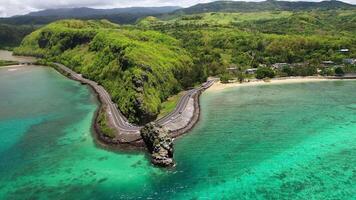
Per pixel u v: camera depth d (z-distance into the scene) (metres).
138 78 165.88
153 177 102.56
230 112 163.62
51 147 125.62
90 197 92.88
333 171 103.69
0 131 144.12
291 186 96.31
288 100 182.50
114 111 163.00
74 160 114.56
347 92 196.88
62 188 97.50
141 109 147.75
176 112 159.88
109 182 100.06
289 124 143.88
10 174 106.44
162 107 169.50
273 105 173.38
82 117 161.12
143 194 94.12
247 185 97.38
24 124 152.50
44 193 95.25
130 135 130.38
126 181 100.44
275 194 92.75
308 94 194.75
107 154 118.38
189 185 98.00
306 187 95.69
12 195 94.69
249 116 156.12
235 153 117.00
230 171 105.06
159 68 194.00
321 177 100.56
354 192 92.88
